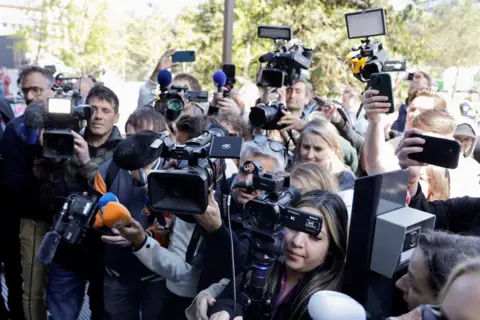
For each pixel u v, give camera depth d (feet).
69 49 32.42
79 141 8.68
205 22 31.58
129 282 8.16
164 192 4.93
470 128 10.77
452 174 9.29
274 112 9.30
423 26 27.94
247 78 28.71
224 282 6.19
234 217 6.79
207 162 5.29
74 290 9.40
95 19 33.12
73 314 9.45
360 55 9.25
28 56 33.01
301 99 12.74
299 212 4.57
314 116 11.76
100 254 8.95
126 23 43.68
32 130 9.09
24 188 9.62
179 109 11.55
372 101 6.64
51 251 7.89
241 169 6.93
